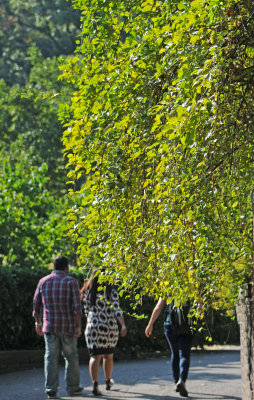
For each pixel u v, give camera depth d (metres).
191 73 7.70
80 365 26.02
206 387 18.84
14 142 49.03
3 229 31.64
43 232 32.25
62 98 45.81
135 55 9.30
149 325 16.72
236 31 8.15
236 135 8.54
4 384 19.66
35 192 34.00
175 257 9.62
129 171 9.25
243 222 10.04
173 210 8.73
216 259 10.30
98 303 17.69
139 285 10.39
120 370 23.67
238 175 8.72
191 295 10.41
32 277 25.47
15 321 24.47
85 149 9.50
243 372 12.21
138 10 9.61
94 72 9.48
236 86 8.67
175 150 8.20
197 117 7.48
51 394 16.86
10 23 79.00
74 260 34.97
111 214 9.82
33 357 24.28
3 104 51.91
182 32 8.26
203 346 32.91
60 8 71.75
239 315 12.47
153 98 9.21
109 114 9.27
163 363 26.86
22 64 78.56
